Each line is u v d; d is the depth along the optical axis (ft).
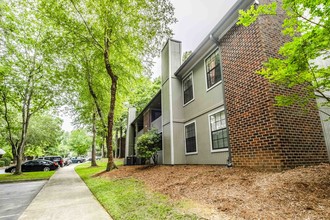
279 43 21.30
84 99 59.36
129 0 35.63
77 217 13.92
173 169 30.22
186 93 38.86
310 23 13.87
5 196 25.66
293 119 19.38
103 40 44.19
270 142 18.47
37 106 60.18
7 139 101.50
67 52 47.65
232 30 25.13
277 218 9.44
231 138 23.94
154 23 38.60
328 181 12.71
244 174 18.15
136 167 43.06
